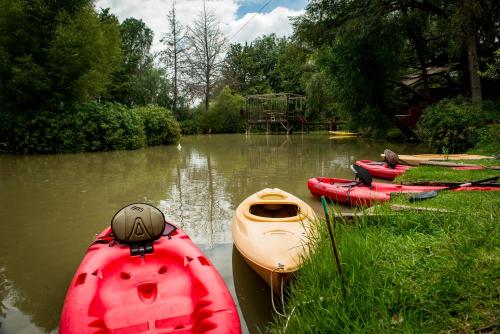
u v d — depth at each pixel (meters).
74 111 19.30
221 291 3.22
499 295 2.47
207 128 41.94
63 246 5.60
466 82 19.75
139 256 3.97
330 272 3.31
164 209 7.55
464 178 8.09
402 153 15.82
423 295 2.71
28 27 17.78
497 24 16.83
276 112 37.41
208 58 46.44
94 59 19.94
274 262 3.80
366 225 4.20
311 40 20.17
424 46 20.50
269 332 3.40
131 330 2.90
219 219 6.80
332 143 22.80
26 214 7.29
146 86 43.78
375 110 20.97
